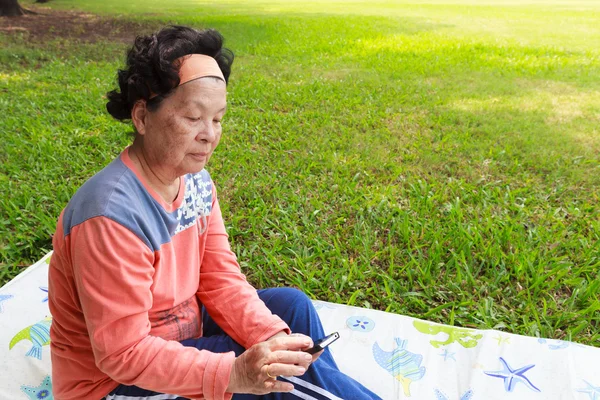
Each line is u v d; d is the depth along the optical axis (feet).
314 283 10.12
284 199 13.12
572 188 13.89
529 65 28.55
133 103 5.01
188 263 5.75
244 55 30.53
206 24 43.75
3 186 13.28
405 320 8.78
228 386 5.01
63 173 14.38
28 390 7.41
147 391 5.37
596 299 9.46
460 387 7.56
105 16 49.90
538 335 8.86
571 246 11.14
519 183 14.30
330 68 27.43
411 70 26.89
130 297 4.78
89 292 4.71
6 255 10.87
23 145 15.75
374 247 11.47
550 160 15.57
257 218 12.18
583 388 7.47
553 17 51.88
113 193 4.81
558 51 32.42
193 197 5.70
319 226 12.10
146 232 4.98
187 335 5.90
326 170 14.84
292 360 4.98
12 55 28.78
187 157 5.13
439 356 8.07
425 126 18.45
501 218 12.33
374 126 18.47
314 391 5.35
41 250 11.11
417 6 64.75
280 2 71.10
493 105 21.08
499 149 16.20
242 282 6.31
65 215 4.87
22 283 9.59
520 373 7.72
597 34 40.27
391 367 7.86
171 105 4.90
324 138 17.04
